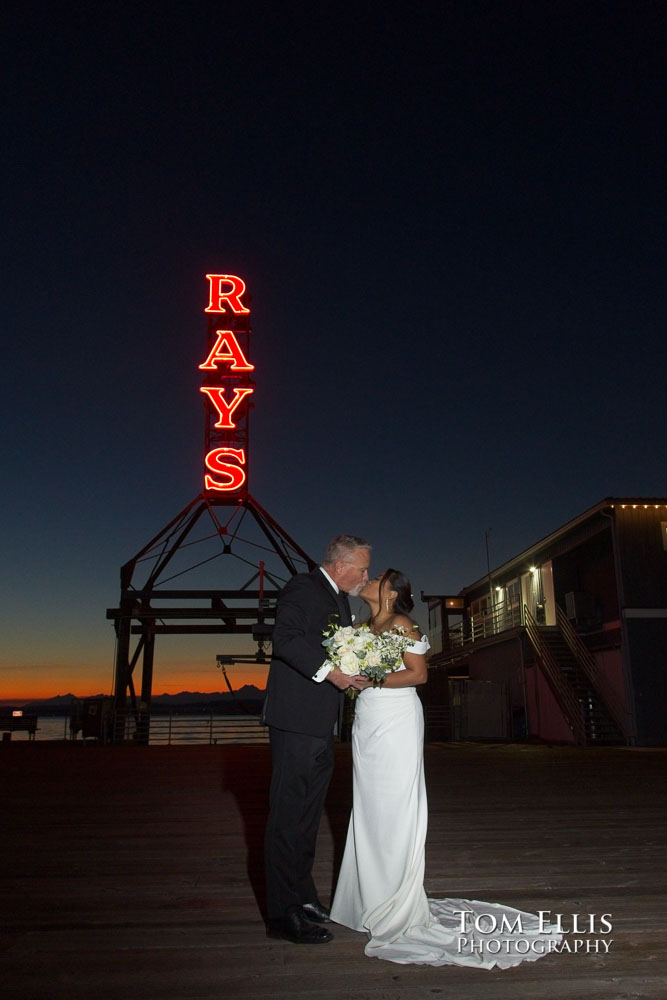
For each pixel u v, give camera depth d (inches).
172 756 566.6
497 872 193.8
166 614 879.7
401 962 130.2
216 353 946.7
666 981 121.7
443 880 185.9
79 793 352.8
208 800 327.9
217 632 938.1
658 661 726.5
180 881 188.1
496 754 590.2
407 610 160.1
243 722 795.4
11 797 340.2
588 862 205.0
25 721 904.3
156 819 279.3
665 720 712.4
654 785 380.8
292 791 146.7
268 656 867.4
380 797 147.3
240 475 909.8
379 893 143.4
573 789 364.5
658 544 754.2
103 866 204.8
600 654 784.9
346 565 156.7
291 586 154.9
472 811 295.9
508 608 1120.2
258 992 117.9
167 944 140.6
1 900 171.2
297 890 145.0
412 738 150.2
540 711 851.4
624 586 741.9
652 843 231.0
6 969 128.3
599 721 754.2
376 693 152.6
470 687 890.1
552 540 917.2
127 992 118.2
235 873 196.4
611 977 123.3
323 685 149.8
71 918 157.4
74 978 124.0
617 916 155.3
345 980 122.5
